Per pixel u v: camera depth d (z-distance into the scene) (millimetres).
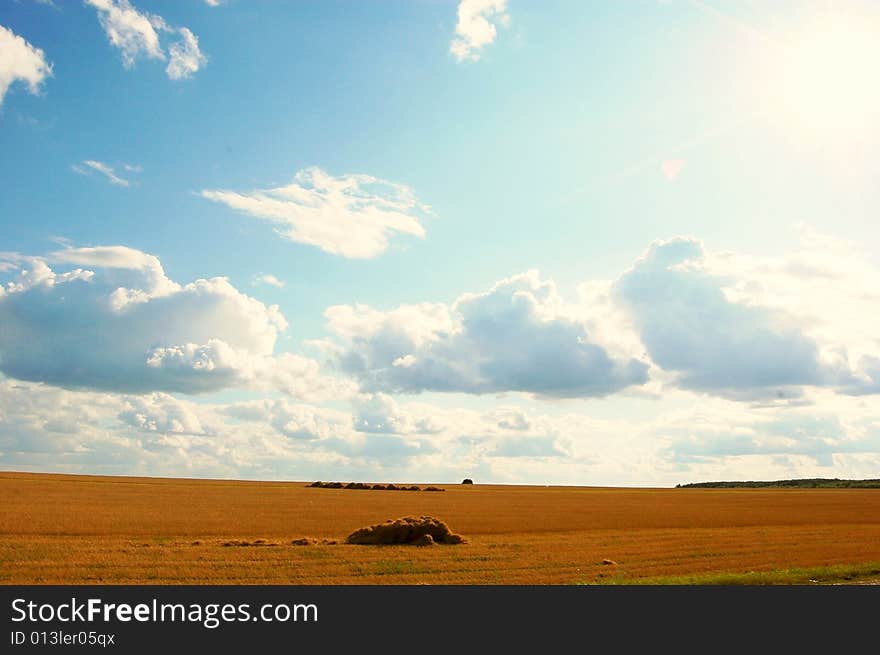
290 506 87125
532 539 52688
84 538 47062
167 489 116750
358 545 45250
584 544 47969
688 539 52688
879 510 99500
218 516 68812
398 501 105062
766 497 146250
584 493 155875
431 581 30453
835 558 40500
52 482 123188
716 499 134000
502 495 136000
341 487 155000
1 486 103875
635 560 39031
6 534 48562
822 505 113250
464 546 45906
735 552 43281
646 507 103188
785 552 43594
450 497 123125
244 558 36656
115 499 87750
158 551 39000
